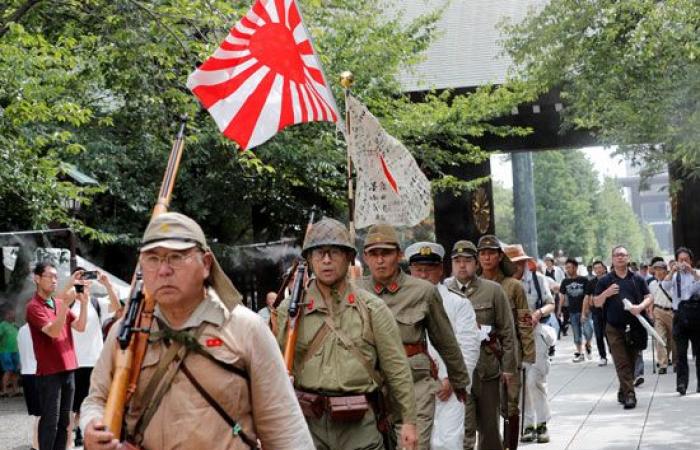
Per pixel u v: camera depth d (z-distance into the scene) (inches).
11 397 755.4
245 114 334.3
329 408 225.3
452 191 1183.6
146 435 143.5
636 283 593.6
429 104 1040.2
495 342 366.9
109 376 149.5
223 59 332.8
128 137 838.5
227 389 144.3
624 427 511.5
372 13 944.3
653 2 789.2
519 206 1884.8
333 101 343.9
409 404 225.8
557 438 484.7
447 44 1395.2
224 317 146.3
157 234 143.9
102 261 898.7
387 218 350.0
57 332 409.4
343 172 940.6
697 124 771.4
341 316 230.4
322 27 901.2
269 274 1019.9
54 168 632.4
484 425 365.4
